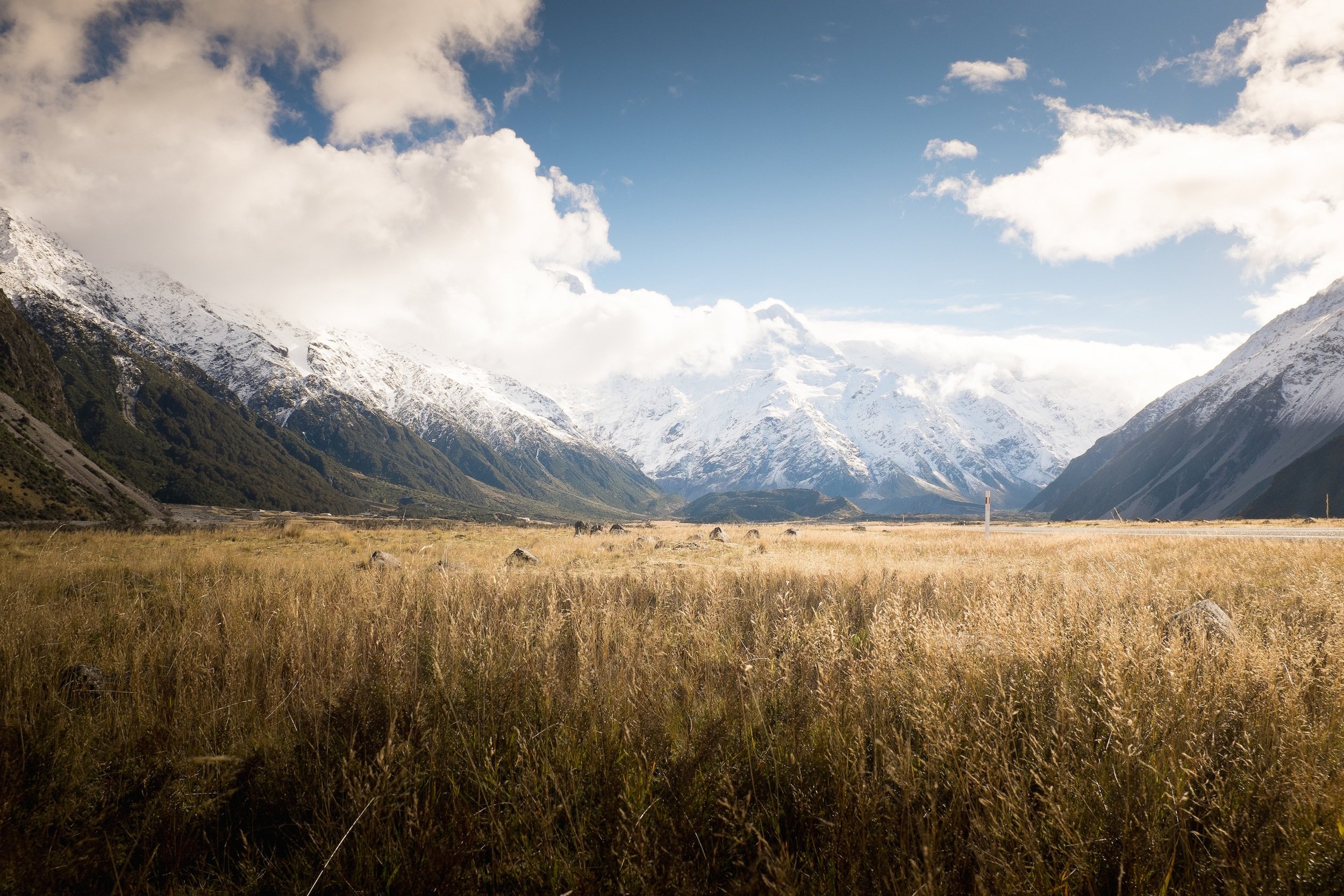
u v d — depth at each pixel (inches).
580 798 129.1
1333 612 231.0
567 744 144.5
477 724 157.3
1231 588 359.3
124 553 594.6
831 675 164.2
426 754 142.3
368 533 1019.3
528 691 168.9
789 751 142.4
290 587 337.7
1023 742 136.6
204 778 136.1
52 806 123.0
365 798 119.3
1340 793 115.8
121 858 114.2
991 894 101.4
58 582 389.1
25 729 148.9
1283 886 98.8
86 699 180.9
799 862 111.6
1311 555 523.5
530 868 109.6
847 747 132.2
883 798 117.3
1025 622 192.1
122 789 128.1
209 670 198.7
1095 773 126.8
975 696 150.7
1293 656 170.1
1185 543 730.8
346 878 109.8
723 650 219.6
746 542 936.9
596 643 222.7
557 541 912.9
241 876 116.7
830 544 887.7
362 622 253.3
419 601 297.0
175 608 304.7
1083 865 102.7
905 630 193.6
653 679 184.5
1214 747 137.0
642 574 435.2
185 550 626.8
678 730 156.6
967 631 204.7
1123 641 177.0
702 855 109.9
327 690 179.2
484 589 347.6
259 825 133.4
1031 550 752.3
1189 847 109.2
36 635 232.5
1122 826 111.5
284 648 221.9
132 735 156.4
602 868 107.8
